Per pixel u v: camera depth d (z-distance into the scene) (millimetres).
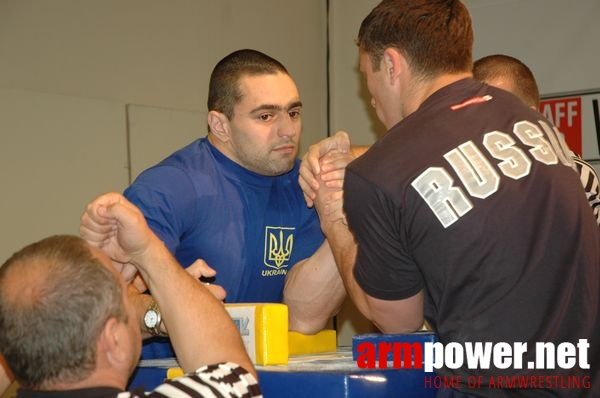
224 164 1916
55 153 3184
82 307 1009
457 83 1349
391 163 1247
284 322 1382
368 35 1442
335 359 1492
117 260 1369
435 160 1229
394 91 1420
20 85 3080
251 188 1922
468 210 1190
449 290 1205
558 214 1209
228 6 4016
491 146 1246
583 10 3893
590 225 1235
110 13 3428
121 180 3438
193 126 3797
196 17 3840
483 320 1177
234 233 1891
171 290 1283
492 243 1180
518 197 1202
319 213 1685
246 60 1905
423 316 1379
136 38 3541
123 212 1293
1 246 3000
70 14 3270
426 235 1210
